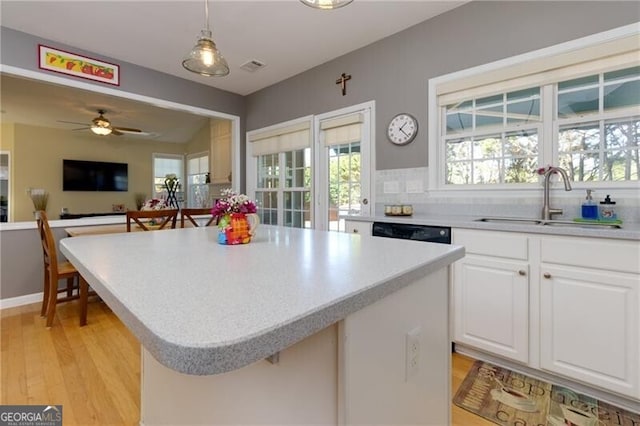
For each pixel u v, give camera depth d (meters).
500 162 2.42
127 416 1.53
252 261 0.99
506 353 1.83
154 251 1.17
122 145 7.30
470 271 1.96
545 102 2.18
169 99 3.66
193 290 0.69
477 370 1.89
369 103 3.08
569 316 1.61
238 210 1.37
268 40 2.98
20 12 2.47
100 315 2.80
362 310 0.74
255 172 4.36
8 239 3.02
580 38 2.00
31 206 6.34
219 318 0.54
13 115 5.71
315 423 0.73
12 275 3.04
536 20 2.16
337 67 3.32
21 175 6.24
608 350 1.51
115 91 3.26
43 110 5.41
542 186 2.17
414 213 2.78
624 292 1.46
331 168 3.48
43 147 6.45
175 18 2.59
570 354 1.62
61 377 1.85
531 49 2.18
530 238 1.73
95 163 6.93
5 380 1.82
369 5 2.47
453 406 1.59
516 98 2.32
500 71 2.30
